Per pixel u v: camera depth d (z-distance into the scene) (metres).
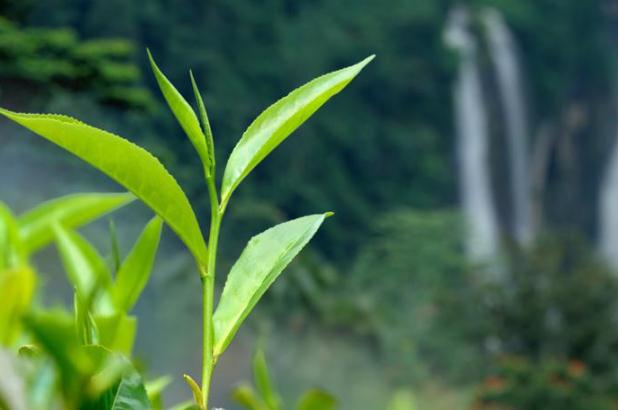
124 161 0.92
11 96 19.02
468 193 65.06
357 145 62.34
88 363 0.61
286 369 18.30
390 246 37.94
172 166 30.84
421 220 38.06
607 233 73.00
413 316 26.42
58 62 18.84
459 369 24.16
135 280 1.07
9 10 19.44
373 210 62.19
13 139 19.69
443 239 37.94
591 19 75.62
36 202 19.25
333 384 19.88
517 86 68.44
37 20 44.94
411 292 36.91
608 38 77.00
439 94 64.75
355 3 64.94
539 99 71.81
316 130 60.38
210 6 57.94
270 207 30.77
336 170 60.94
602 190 74.00
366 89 63.78
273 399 1.21
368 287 37.41
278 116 1.00
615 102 75.12
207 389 0.93
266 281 0.96
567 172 73.31
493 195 65.25
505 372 20.47
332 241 58.75
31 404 0.56
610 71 75.38
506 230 65.06
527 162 67.50
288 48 61.34
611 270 24.08
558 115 73.00
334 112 61.97
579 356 23.28
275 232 0.98
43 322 0.60
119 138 0.91
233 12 59.00
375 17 64.06
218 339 0.94
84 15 49.34
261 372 1.21
